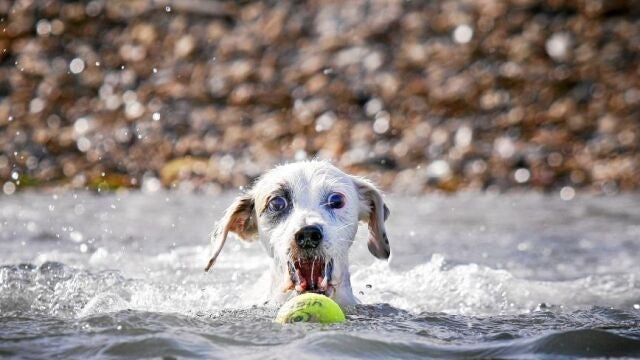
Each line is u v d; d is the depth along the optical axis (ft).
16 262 31.19
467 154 60.39
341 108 64.49
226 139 61.98
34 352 17.95
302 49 69.72
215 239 24.90
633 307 25.25
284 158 60.34
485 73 66.33
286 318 20.57
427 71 67.00
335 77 66.95
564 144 61.21
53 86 65.21
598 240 39.40
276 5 73.56
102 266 30.50
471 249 36.96
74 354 17.81
